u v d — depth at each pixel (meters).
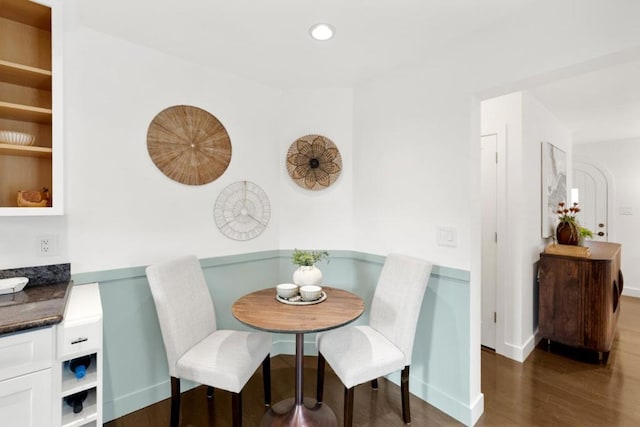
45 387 1.20
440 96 1.98
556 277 2.72
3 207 1.48
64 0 1.52
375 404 2.01
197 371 1.60
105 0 1.53
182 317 1.74
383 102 2.35
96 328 1.32
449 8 1.59
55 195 1.52
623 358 2.63
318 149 2.58
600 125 3.74
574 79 2.46
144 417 1.88
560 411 1.93
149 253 2.00
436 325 2.01
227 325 2.37
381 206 2.36
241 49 2.00
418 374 2.11
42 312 1.25
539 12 1.55
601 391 2.14
